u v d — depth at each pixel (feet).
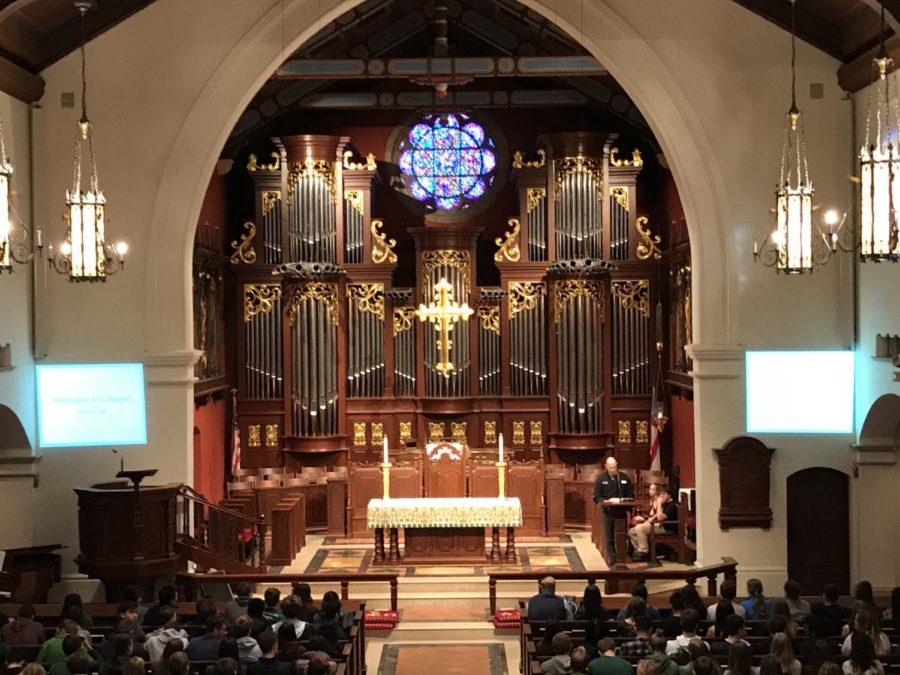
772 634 37.96
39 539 61.93
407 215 85.10
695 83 63.00
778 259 45.37
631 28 63.00
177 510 62.28
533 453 82.48
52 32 61.46
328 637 42.04
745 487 62.95
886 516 62.69
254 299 82.58
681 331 77.05
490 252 85.05
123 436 62.28
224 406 81.10
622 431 82.28
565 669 36.55
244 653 38.27
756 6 62.39
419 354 82.48
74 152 62.18
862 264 61.00
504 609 60.03
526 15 74.59
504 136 84.99
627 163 81.56
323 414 81.30
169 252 62.80
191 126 62.69
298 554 72.38
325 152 81.25
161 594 44.83
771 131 62.95
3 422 60.44
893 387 56.44
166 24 62.59
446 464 75.97
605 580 60.64
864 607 38.11
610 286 81.71
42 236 61.72
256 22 62.80
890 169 39.06
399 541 75.87
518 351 82.43
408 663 52.54
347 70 72.13
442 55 72.79
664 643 34.71
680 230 75.97
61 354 62.18
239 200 84.38
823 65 62.59
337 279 81.46
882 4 42.01
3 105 57.98
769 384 62.75
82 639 36.24
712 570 55.77
